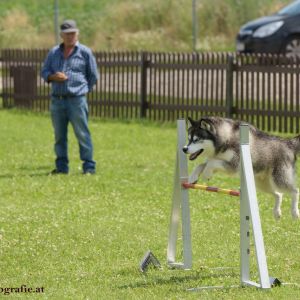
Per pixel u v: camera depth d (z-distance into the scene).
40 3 62.03
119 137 28.77
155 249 14.59
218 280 12.45
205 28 54.94
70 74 21.67
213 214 17.34
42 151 26.25
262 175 15.12
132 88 32.84
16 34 57.34
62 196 19.45
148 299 11.51
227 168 14.34
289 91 28.97
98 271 13.19
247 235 11.95
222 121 14.48
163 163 23.88
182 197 13.12
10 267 13.57
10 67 37.25
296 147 15.28
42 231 15.93
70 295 11.85
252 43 38.59
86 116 22.00
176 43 54.19
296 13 38.62
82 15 59.53
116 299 11.58
